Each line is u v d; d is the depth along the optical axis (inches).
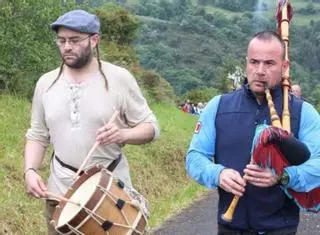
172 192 523.8
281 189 168.2
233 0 4101.9
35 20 494.9
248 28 3545.8
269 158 160.2
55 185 192.1
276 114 165.3
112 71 190.9
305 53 2957.7
